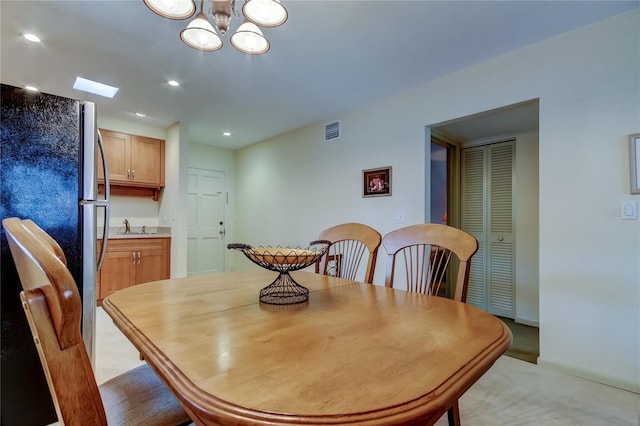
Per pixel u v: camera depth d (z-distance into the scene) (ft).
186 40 5.44
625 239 6.47
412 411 1.73
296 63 8.61
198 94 10.64
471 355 2.43
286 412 1.68
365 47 7.82
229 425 1.68
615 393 6.26
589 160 6.93
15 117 5.04
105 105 11.60
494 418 5.49
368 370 2.16
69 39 7.39
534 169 11.64
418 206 10.02
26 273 1.83
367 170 11.48
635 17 6.44
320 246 12.52
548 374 7.07
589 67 6.95
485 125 11.25
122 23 6.82
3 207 4.92
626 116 6.51
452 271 13.61
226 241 18.54
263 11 4.92
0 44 7.59
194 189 17.44
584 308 6.91
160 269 13.50
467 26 7.00
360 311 3.60
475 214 13.17
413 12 6.52
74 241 5.48
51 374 1.39
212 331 2.91
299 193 14.44
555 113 7.40
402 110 10.49
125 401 3.39
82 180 5.60
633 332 6.35
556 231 7.32
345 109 12.10
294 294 4.28
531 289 11.56
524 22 6.88
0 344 4.89
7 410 4.92
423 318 3.35
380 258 11.12
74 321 1.47
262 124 13.93
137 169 13.78
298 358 2.34
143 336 2.78
